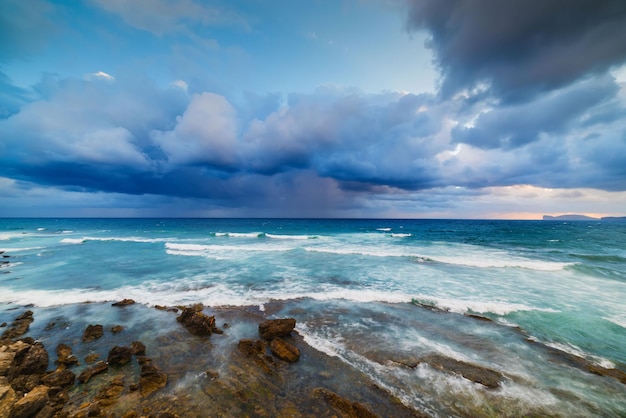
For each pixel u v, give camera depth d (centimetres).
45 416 498
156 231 5550
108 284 1430
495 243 3294
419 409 538
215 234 4669
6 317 1002
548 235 4444
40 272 1703
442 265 1930
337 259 2156
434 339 830
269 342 812
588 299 1202
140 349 750
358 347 780
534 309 1075
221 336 847
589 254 2442
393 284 1438
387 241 3528
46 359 678
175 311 1054
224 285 1406
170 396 567
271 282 1468
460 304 1115
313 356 731
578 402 565
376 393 583
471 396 577
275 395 574
